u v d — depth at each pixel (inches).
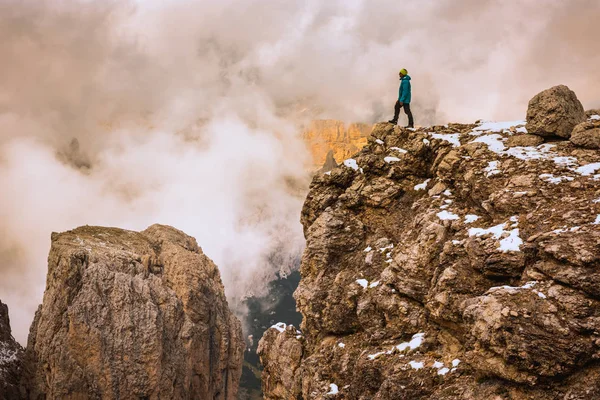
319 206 911.7
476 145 757.9
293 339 867.4
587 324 465.7
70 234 3002.0
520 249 554.6
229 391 3120.1
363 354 682.2
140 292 2726.4
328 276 834.8
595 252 490.9
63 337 2484.0
